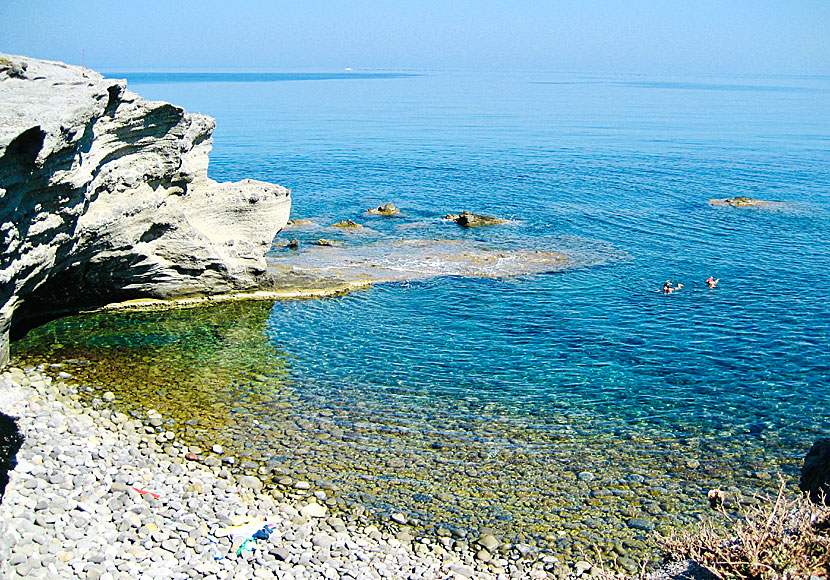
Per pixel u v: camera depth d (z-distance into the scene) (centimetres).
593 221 5288
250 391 2511
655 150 9456
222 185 3547
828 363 2834
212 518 1738
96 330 3022
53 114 2114
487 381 2647
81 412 2253
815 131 12200
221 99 18912
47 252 2470
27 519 1566
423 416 2356
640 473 2034
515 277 3916
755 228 5138
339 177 7119
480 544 1709
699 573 1470
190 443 2120
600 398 2519
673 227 5138
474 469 2036
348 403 2439
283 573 1553
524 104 19075
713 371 2756
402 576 1584
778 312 3412
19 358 2662
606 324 3247
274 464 2027
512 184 6838
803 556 1324
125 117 2761
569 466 2066
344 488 1923
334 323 3241
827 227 5178
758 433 2281
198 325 3167
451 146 9694
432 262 4147
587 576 1598
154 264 3247
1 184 1997
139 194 3019
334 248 4431
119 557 1523
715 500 1864
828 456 1645
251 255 3516
